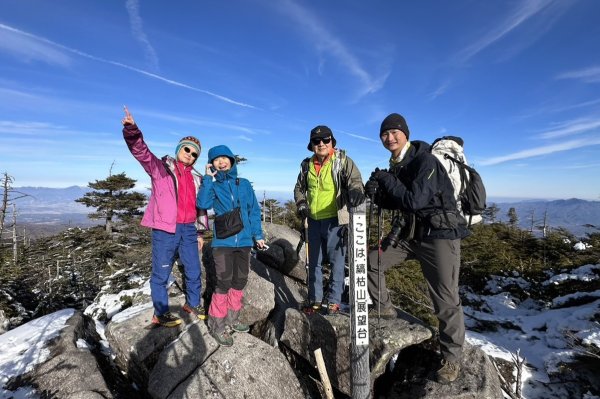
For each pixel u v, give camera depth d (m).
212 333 4.02
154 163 3.95
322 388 4.07
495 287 9.45
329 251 4.22
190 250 4.45
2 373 3.54
